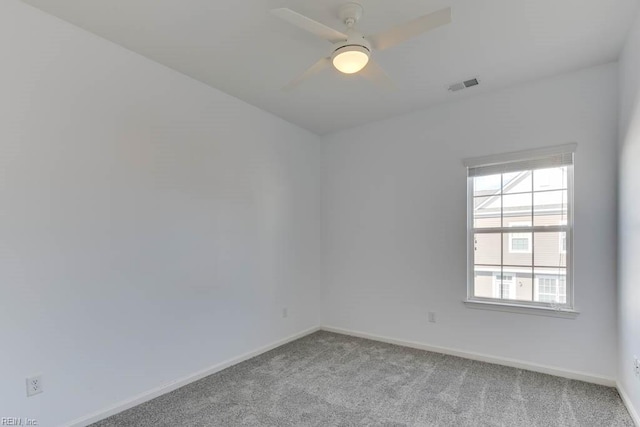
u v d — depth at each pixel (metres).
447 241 3.54
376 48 2.04
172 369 2.74
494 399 2.53
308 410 2.39
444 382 2.82
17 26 1.99
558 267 2.99
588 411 2.34
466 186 3.45
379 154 4.06
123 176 2.47
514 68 2.83
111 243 2.39
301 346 3.79
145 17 2.15
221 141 3.24
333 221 4.45
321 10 2.09
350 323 4.25
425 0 2.00
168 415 2.34
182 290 2.84
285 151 4.03
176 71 2.85
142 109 2.60
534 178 3.12
